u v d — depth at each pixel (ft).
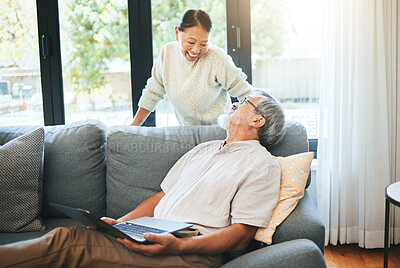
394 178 8.04
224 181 5.48
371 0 7.50
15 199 6.20
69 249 4.54
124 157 6.58
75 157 6.66
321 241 5.12
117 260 4.58
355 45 7.67
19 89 8.90
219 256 5.02
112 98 8.81
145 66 8.60
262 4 8.34
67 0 8.55
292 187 5.46
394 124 7.88
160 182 6.48
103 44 8.65
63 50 8.70
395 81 7.76
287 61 8.49
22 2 8.63
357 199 8.14
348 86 7.81
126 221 5.57
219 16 8.39
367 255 7.94
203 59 6.98
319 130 7.93
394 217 8.10
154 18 8.47
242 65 8.46
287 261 4.45
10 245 4.42
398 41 7.70
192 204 5.55
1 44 8.77
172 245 4.62
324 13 7.72
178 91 7.20
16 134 7.05
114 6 8.52
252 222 5.03
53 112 8.83
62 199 6.67
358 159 7.95
